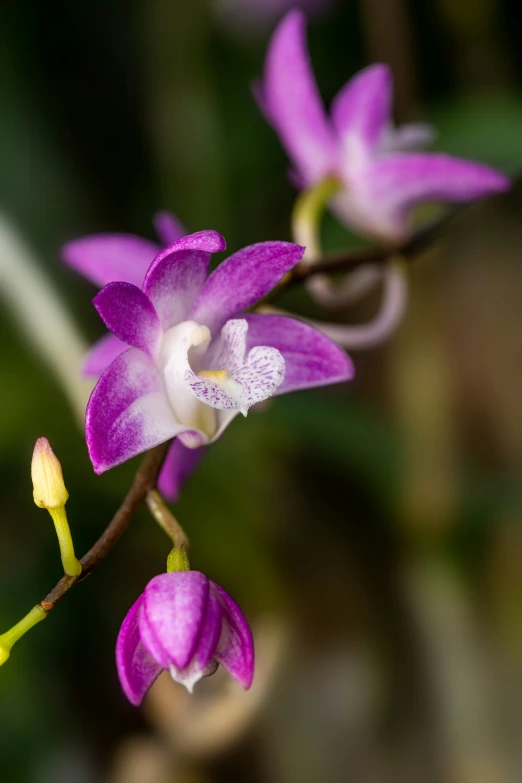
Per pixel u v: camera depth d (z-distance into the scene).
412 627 0.38
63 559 0.24
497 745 0.35
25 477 0.35
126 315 0.24
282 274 0.25
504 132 0.31
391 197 0.28
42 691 0.33
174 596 0.23
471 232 0.50
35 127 0.44
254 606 0.37
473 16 0.43
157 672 0.24
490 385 0.46
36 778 0.32
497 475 0.39
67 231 0.43
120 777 0.33
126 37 0.47
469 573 0.37
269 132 0.46
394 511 0.36
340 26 0.48
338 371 0.25
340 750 0.36
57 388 0.34
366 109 0.28
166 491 0.25
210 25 0.41
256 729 0.35
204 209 0.41
